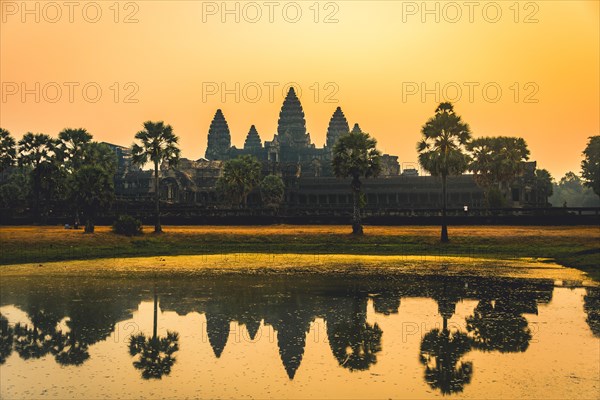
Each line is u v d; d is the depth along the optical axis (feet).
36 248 240.94
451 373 84.12
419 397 75.25
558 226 310.45
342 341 101.45
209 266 200.85
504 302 133.69
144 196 507.30
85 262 213.87
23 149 366.63
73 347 98.78
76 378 83.15
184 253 245.45
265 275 178.50
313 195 546.67
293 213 376.48
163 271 188.44
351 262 211.61
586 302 133.08
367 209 356.79
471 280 166.71
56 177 371.97
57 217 359.25
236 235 280.72
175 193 549.13
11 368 87.66
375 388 78.59
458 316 119.96
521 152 384.47
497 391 77.05
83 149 394.93
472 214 347.97
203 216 349.61
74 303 134.62
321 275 178.09
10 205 402.31
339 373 84.74
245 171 406.00
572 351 94.58
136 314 123.13
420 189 518.37
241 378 82.89
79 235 266.16
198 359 92.07
